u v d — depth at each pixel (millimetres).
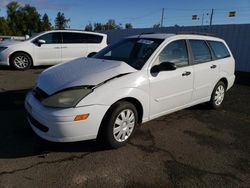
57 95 2975
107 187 2635
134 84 3422
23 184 2600
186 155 3402
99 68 3498
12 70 9422
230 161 3312
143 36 4465
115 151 3367
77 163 3033
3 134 3682
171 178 2859
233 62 5668
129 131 3541
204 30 13211
